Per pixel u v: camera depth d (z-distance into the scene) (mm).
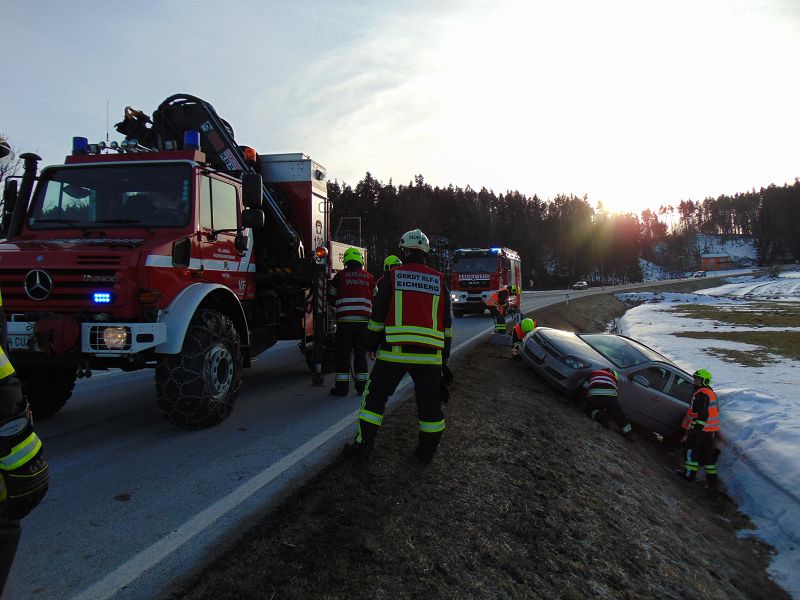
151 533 2990
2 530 1712
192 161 5285
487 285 20531
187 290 4852
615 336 10227
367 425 4152
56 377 5406
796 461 7145
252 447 4520
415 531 3287
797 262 145375
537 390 8711
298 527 3100
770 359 15117
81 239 4891
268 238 6945
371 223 75938
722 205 192625
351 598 2549
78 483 3701
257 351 6453
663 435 8953
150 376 8047
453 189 116938
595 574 3582
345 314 6637
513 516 3881
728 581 4688
